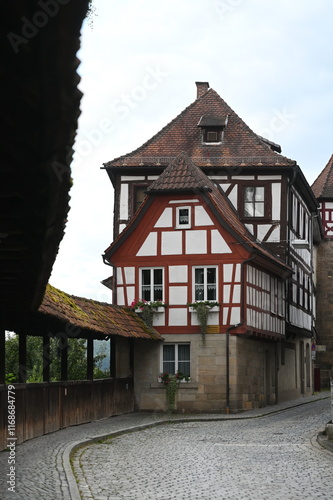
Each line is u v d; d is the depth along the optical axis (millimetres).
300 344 41406
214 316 29000
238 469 13008
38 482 10836
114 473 12422
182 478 11883
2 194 5855
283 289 35094
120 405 27156
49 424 18875
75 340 30844
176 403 28812
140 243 29953
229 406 28453
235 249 29031
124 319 27375
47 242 7203
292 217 35125
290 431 20844
